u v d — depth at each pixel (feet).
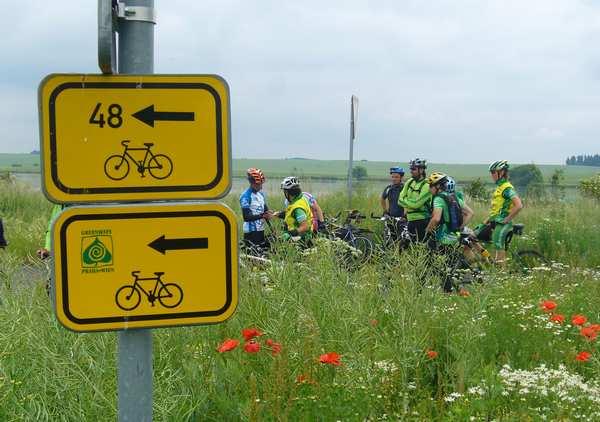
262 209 34.35
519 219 56.29
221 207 7.57
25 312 14.16
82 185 7.36
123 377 7.60
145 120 7.43
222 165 7.58
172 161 7.50
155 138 7.46
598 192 73.61
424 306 17.44
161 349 14.48
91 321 7.42
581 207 59.98
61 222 7.32
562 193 75.82
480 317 17.75
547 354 17.81
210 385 14.11
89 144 7.36
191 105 7.51
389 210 46.21
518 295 23.76
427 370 15.97
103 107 7.36
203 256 7.59
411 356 15.43
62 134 7.32
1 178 67.87
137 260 7.48
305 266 19.20
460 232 32.27
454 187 32.17
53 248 7.32
